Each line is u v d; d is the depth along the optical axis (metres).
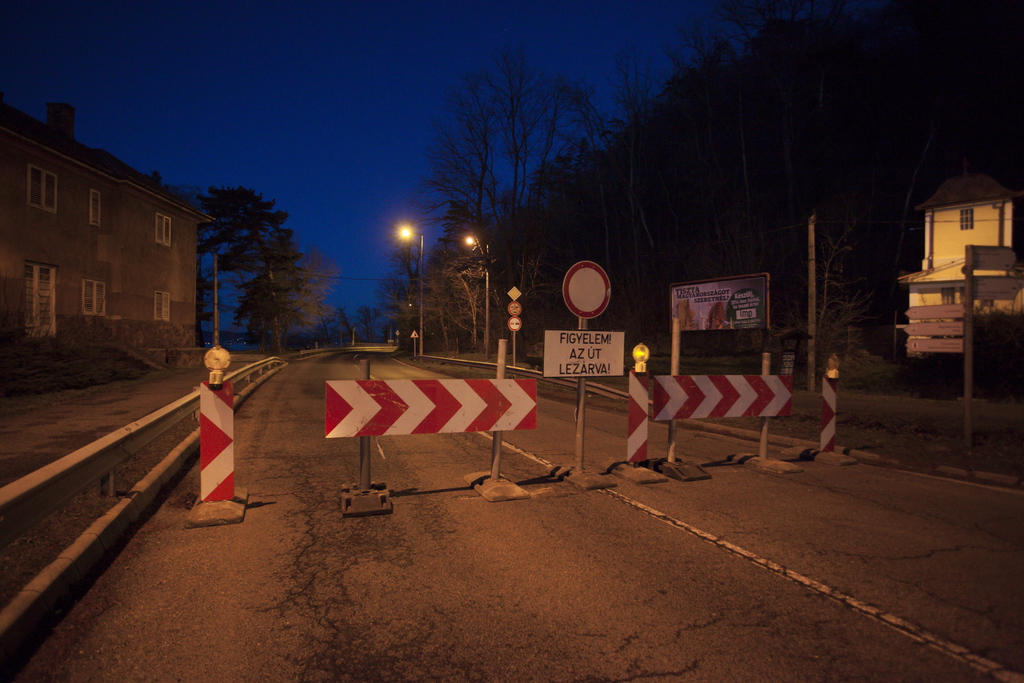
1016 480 6.66
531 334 42.50
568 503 5.84
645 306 42.75
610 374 6.89
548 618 3.40
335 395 5.58
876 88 40.47
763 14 42.03
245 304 51.03
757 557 4.37
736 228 36.06
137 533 4.84
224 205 48.81
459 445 9.06
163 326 25.48
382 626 3.30
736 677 2.80
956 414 11.79
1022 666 2.90
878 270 35.06
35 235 18.34
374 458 8.05
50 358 14.88
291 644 3.10
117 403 12.21
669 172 47.44
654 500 5.95
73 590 3.70
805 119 42.34
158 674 2.81
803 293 32.44
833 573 4.07
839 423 11.05
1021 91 34.94
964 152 36.03
